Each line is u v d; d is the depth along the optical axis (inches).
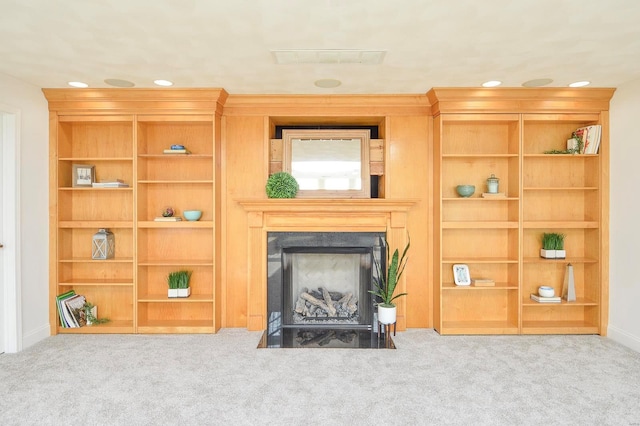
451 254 158.6
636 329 134.5
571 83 137.6
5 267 129.6
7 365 118.7
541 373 114.0
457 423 87.5
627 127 138.7
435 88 141.6
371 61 115.5
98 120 148.3
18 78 130.9
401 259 145.3
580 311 159.8
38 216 141.6
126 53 109.2
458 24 91.7
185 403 95.9
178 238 159.9
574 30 95.0
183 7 83.4
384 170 157.4
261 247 152.3
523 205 157.5
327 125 171.5
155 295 156.9
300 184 158.2
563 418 89.7
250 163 155.5
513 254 153.6
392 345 136.9
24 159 134.9
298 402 96.6
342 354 128.6
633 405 95.7
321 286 165.9
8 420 88.2
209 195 159.2
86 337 144.5
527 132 158.7
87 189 149.9
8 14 86.4
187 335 147.2
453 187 159.3
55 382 107.1
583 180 158.4
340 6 83.0
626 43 102.7
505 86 140.8
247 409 93.1
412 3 82.0
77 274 159.2
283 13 86.1
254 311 152.6
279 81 134.4
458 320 158.2
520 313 149.6
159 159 159.8
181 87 141.0
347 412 91.9
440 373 113.8
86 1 81.0
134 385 105.4
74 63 117.0
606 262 148.2
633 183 136.4
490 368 117.4
